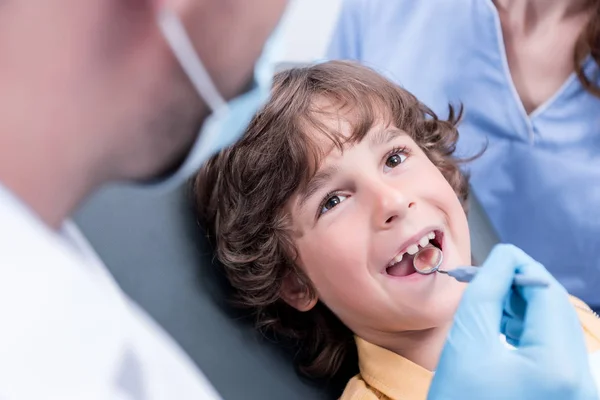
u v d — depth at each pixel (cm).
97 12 33
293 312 108
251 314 104
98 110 35
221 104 37
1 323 34
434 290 89
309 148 92
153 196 104
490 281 73
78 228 95
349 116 93
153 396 49
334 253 91
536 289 73
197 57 34
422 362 97
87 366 37
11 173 35
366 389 98
